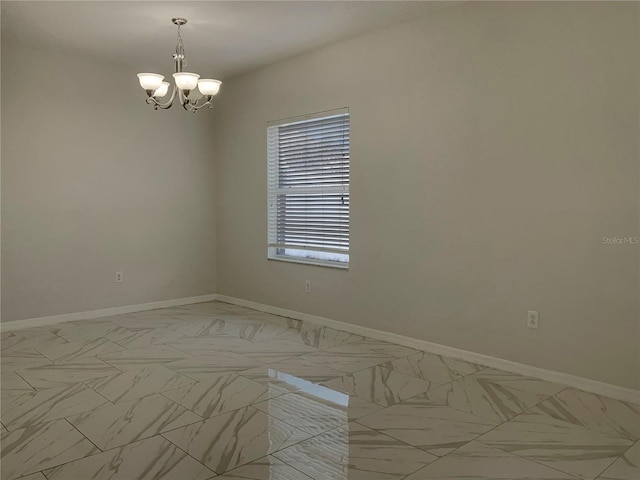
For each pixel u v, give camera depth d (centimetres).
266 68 545
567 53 326
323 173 498
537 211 344
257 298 579
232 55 504
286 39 455
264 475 227
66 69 506
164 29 431
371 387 334
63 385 337
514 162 354
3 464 234
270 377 354
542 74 338
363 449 251
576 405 304
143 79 354
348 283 475
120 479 222
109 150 539
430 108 400
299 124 521
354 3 375
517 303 358
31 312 495
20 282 487
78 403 307
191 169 606
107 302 545
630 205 305
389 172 432
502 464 237
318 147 501
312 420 284
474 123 374
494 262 368
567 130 328
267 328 491
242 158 586
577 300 329
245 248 590
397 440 261
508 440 261
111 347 426
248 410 298
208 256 627
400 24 416
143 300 573
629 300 308
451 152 389
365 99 447
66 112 509
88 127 524
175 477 224
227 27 424
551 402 309
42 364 381
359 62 450
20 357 397
